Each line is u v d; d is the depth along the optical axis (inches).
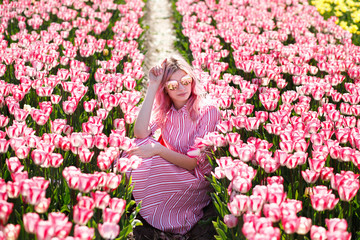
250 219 89.4
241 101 164.9
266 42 270.7
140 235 137.9
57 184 127.3
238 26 300.7
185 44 304.0
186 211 144.0
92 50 223.3
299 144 119.3
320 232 87.7
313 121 136.6
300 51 241.4
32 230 84.9
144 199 140.0
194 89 147.2
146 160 137.0
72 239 83.4
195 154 137.3
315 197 98.0
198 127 148.5
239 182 101.3
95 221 112.1
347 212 115.3
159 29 392.5
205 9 351.6
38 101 180.7
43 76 187.9
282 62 220.5
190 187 140.9
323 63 216.2
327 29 302.5
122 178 127.3
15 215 106.4
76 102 151.2
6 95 166.1
